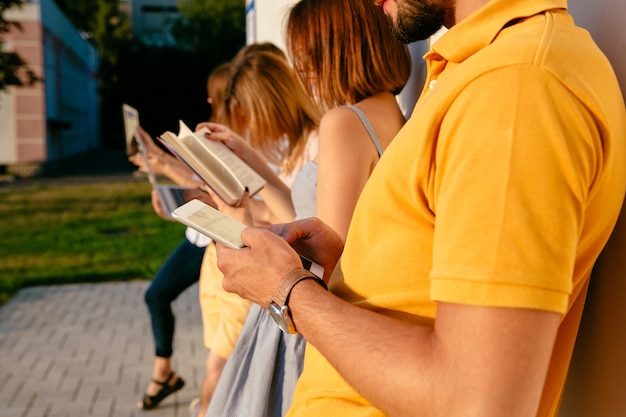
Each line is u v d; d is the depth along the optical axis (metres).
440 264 0.88
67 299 6.93
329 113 1.85
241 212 2.26
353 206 1.77
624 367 1.19
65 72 34.84
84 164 31.42
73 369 4.89
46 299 6.93
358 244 1.12
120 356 5.18
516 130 0.87
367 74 1.93
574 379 1.41
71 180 22.42
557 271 0.84
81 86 42.50
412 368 0.91
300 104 2.94
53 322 6.09
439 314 0.90
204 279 3.17
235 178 2.24
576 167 0.87
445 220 0.89
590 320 1.34
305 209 2.21
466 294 0.85
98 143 52.91
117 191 18.33
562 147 0.86
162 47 37.88
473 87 0.93
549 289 0.83
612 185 0.97
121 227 11.80
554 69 0.89
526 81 0.89
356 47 1.92
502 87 0.90
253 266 1.15
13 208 14.70
